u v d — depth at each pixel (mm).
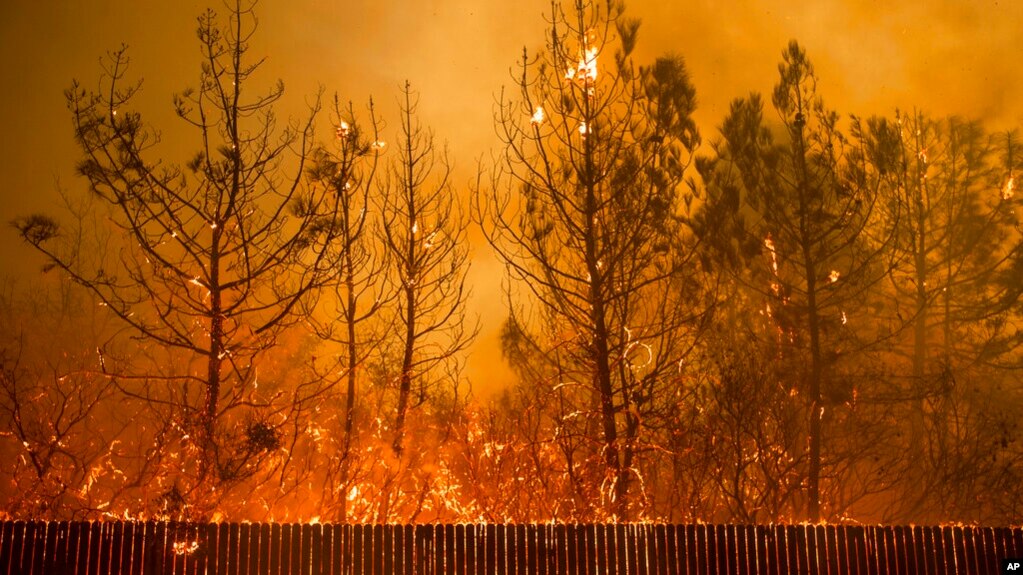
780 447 12742
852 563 8656
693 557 8664
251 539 8539
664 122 12812
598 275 12328
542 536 8680
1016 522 12875
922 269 17047
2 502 11477
